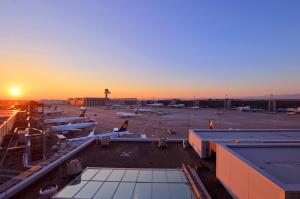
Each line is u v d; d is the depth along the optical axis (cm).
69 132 6950
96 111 17438
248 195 1080
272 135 2511
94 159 2212
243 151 1473
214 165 1964
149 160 2161
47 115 13438
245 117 11925
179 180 1408
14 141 3634
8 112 8631
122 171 1580
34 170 1933
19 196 1393
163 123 9400
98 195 1194
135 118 11656
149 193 1216
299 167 1164
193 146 2552
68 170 1650
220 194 1348
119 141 2958
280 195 819
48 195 1216
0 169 2122
